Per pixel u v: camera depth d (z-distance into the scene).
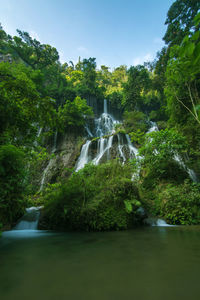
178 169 8.16
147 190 7.68
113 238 3.32
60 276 1.46
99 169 6.53
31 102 4.02
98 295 1.10
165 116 26.66
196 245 2.61
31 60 33.84
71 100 30.58
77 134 22.03
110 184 5.41
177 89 6.47
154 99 33.19
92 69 38.19
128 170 6.54
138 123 22.86
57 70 36.00
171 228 4.63
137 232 4.01
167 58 21.47
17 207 4.07
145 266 1.68
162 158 8.02
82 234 3.91
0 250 2.48
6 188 3.68
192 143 7.94
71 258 2.01
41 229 4.73
